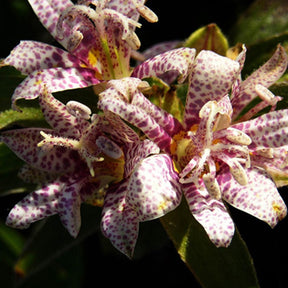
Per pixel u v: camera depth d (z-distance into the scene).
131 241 0.18
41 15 0.21
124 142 0.19
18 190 0.21
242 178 0.18
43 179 0.20
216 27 0.21
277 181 0.20
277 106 0.21
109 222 0.19
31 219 0.19
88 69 0.20
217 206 0.19
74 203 0.19
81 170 0.20
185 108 0.19
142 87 0.19
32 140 0.19
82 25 0.21
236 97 0.20
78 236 0.21
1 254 0.27
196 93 0.19
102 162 0.20
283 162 0.19
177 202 0.18
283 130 0.19
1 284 0.27
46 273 0.27
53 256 0.21
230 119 0.19
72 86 0.20
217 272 0.20
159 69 0.19
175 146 0.20
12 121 0.20
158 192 0.18
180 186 0.19
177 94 0.21
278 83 0.21
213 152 0.19
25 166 0.20
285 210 0.19
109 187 0.20
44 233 0.22
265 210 0.19
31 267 0.22
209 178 0.18
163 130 0.19
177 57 0.19
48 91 0.19
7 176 0.21
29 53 0.20
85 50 0.21
